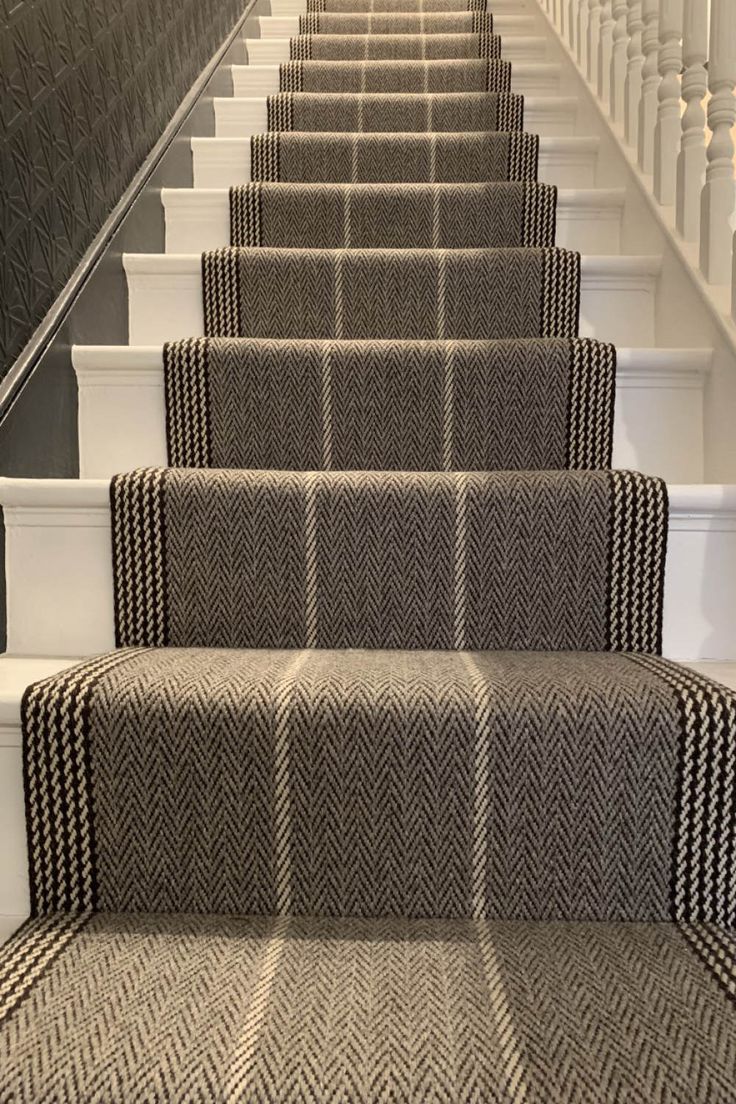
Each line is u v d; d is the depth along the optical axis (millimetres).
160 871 762
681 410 1205
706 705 736
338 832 754
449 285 1425
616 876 747
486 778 744
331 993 624
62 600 1021
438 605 973
